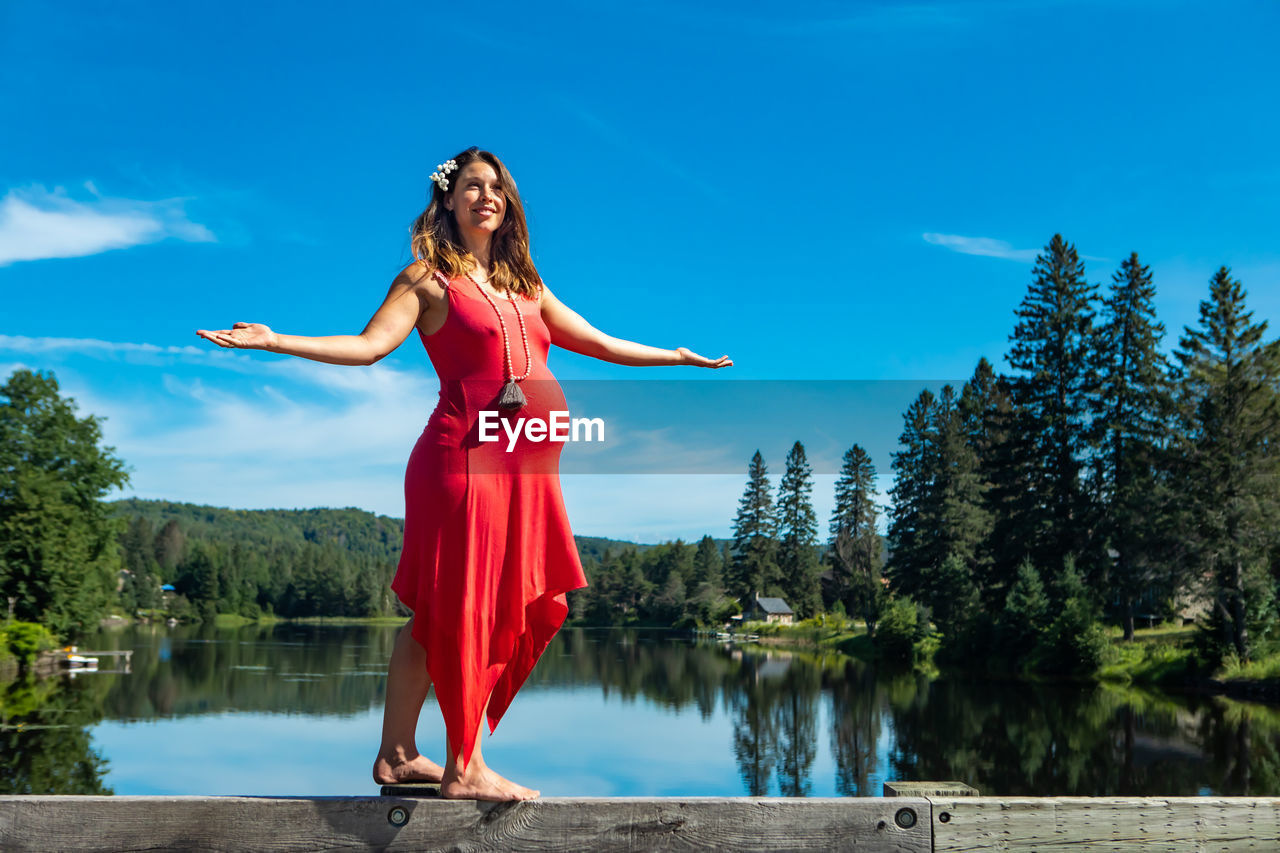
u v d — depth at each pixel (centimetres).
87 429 4184
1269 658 3170
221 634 9388
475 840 163
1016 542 4309
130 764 1958
